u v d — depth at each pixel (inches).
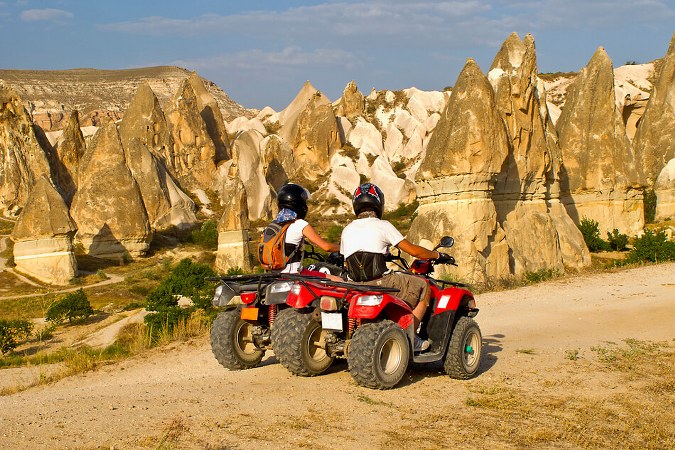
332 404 252.8
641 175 1723.7
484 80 1210.6
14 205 3029.0
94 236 2554.1
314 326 301.3
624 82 3853.3
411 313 288.5
